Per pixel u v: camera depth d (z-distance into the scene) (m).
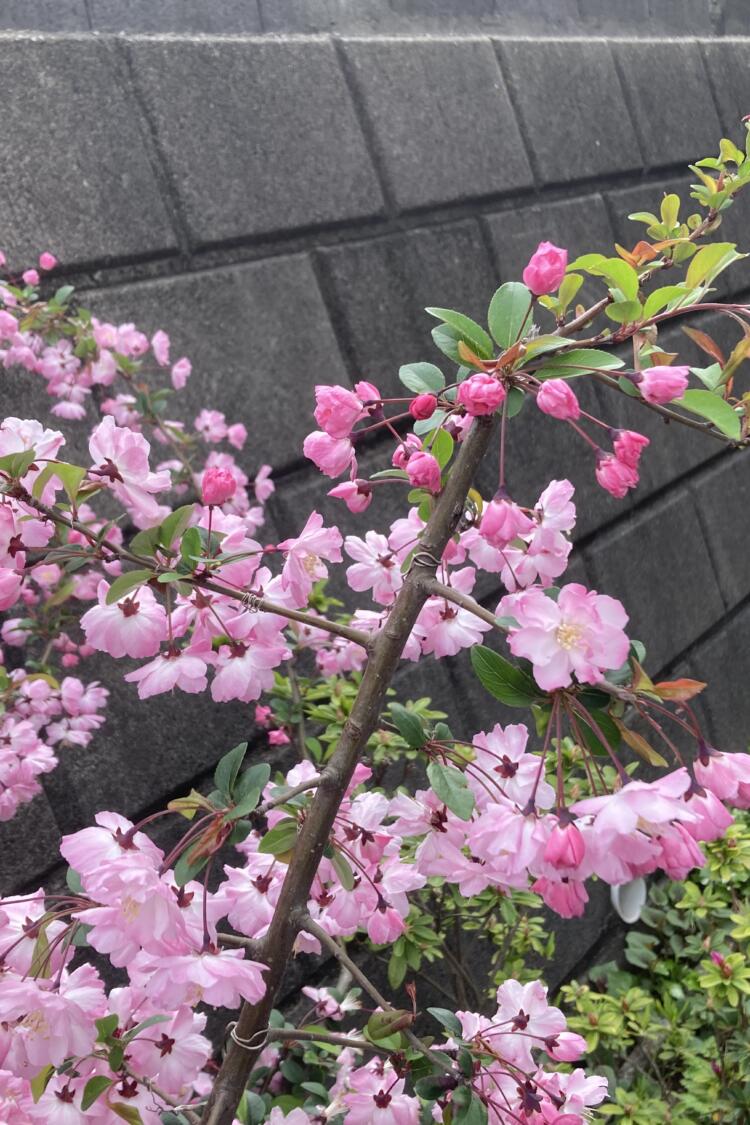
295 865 0.50
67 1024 0.48
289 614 0.51
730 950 1.26
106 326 1.06
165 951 0.46
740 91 2.43
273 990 0.51
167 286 1.18
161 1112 0.61
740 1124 1.15
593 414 1.76
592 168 1.89
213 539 0.55
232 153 1.26
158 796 1.10
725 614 2.09
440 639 0.59
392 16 1.65
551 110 1.82
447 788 0.48
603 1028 1.17
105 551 0.53
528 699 0.45
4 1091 0.53
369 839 0.55
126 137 1.15
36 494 0.48
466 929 1.17
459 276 1.56
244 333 1.25
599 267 0.51
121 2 1.26
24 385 1.06
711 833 0.44
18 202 1.05
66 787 1.04
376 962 1.24
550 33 1.99
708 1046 1.19
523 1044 0.58
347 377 1.37
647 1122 1.10
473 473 0.50
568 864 0.42
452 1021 0.59
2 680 0.92
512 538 0.50
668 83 2.17
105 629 0.52
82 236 1.10
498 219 1.66
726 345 2.16
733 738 2.06
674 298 0.52
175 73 1.21
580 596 0.42
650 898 1.62
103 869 0.45
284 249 1.33
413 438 0.55
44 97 1.09
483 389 0.46
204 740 1.15
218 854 1.09
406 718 0.51
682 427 2.01
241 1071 0.52
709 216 0.65
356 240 1.43
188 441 1.13
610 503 1.77
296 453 1.30
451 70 1.62
